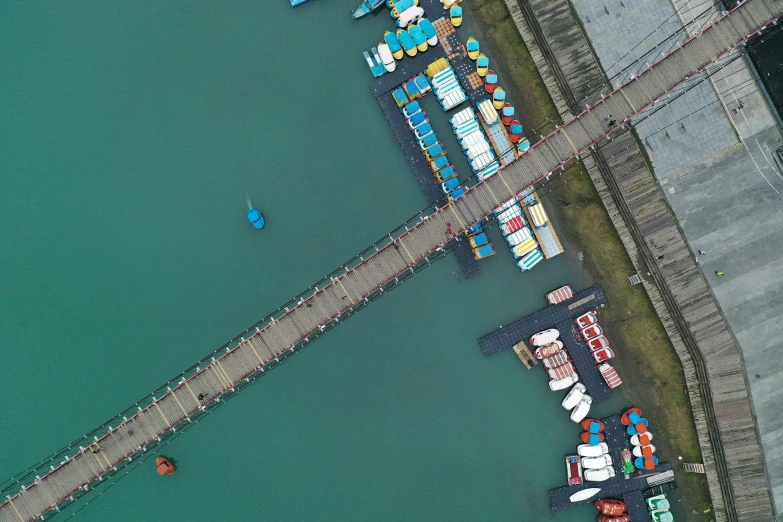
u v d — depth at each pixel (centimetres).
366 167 8906
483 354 8738
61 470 8431
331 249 8850
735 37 8088
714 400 8356
